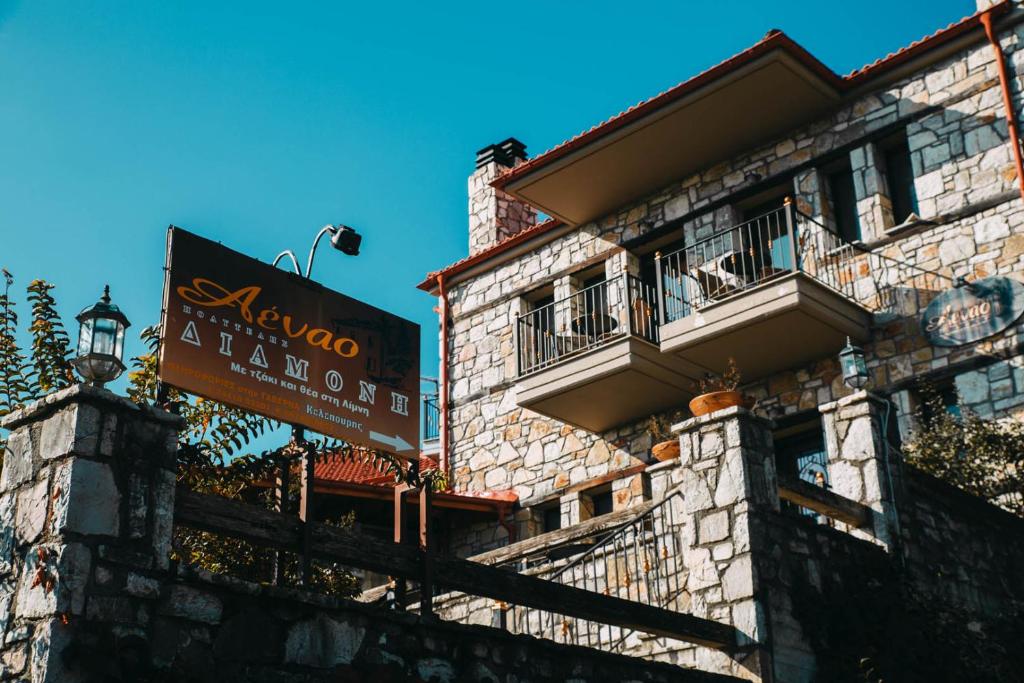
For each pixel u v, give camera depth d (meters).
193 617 6.24
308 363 8.13
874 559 10.02
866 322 15.55
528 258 19.86
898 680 9.16
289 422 7.89
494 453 19.27
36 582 5.94
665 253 18.25
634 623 8.45
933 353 14.92
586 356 16.77
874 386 15.30
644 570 10.61
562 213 18.92
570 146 17.33
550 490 18.25
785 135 17.03
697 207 17.72
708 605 9.22
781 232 16.89
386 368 8.63
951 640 9.69
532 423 18.89
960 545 11.12
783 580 9.23
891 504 10.38
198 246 7.72
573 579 11.54
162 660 6.07
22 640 5.88
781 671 8.89
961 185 15.31
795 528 9.52
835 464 10.66
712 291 16.31
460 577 7.62
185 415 9.59
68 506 6.03
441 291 20.84
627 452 17.56
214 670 6.22
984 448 12.84
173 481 6.46
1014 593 11.62
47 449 6.31
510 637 7.55
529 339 18.66
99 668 5.83
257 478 8.86
